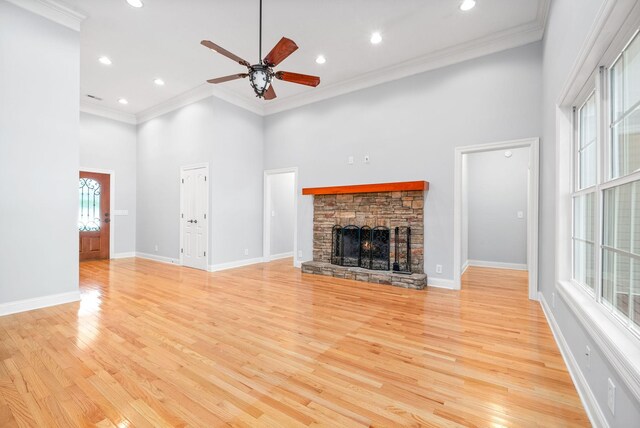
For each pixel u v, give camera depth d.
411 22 3.51
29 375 1.91
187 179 5.83
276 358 2.15
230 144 5.66
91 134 6.31
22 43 3.12
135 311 3.16
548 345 2.35
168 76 4.94
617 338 1.26
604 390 1.37
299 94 5.54
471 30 3.65
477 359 2.13
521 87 3.65
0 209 3.01
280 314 3.07
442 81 4.19
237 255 5.79
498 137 3.79
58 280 3.39
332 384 1.83
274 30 3.69
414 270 4.37
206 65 4.57
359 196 4.86
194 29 3.68
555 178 2.50
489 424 1.48
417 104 4.39
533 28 3.53
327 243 5.23
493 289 4.06
